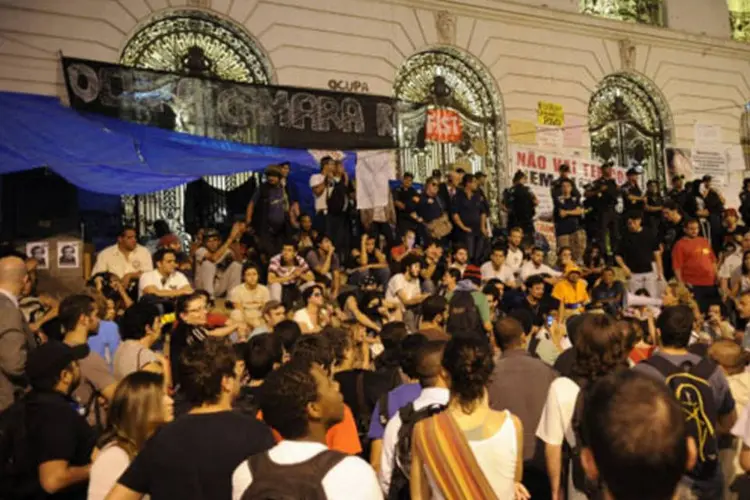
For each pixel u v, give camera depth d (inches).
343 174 617.6
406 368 217.6
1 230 532.7
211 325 333.4
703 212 765.3
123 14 655.1
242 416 152.6
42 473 181.5
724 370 240.5
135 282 451.8
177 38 689.6
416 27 801.6
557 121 876.0
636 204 754.8
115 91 572.1
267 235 560.7
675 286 466.3
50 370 188.9
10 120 525.3
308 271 482.9
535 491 218.1
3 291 240.7
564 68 887.1
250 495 122.6
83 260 529.3
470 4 829.2
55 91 620.7
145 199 660.1
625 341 194.5
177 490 144.6
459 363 162.9
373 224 625.9
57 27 626.2
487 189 832.9
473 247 650.8
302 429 133.9
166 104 591.8
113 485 161.9
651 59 949.2
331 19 754.2
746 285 569.0
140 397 169.0
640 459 78.5
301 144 641.6
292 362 138.6
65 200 536.7
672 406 81.2
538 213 847.7
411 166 792.9
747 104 1010.7
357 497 123.2
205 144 598.5
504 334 225.8
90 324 234.7
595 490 166.6
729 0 1047.0
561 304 477.7
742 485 208.1
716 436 200.2
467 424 161.8
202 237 553.3
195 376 154.2
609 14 947.3
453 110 816.9
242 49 716.7
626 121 938.1
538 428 196.1
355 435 199.5
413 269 474.6
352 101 666.2
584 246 709.9
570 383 192.5
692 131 967.6
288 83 727.1
